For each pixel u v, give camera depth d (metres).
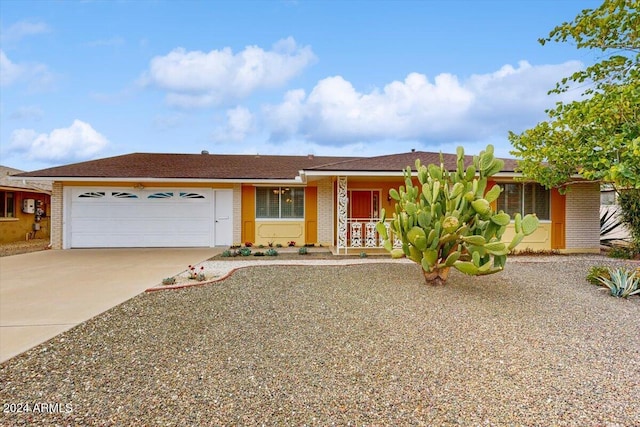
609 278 6.28
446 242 5.84
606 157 5.98
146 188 12.45
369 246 11.24
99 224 12.32
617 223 11.80
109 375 2.96
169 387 2.77
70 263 8.98
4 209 14.69
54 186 12.10
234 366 3.14
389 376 2.96
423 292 5.62
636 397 2.64
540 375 2.98
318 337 3.83
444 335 3.89
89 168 12.43
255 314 4.61
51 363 3.16
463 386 2.80
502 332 4.00
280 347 3.56
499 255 5.41
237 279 6.66
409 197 6.27
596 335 3.95
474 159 5.87
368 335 3.89
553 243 11.06
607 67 6.55
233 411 2.45
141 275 7.30
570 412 2.45
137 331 3.98
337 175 10.09
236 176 12.16
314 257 10.12
